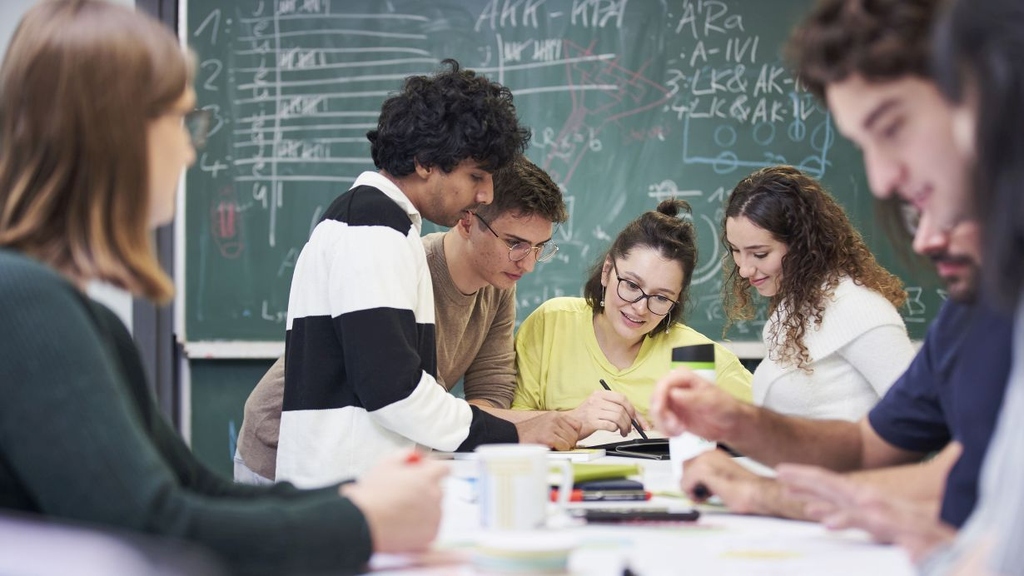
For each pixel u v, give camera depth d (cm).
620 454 190
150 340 313
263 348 315
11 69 87
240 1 316
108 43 87
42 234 86
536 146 321
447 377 234
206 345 314
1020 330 64
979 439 101
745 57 323
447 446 178
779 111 323
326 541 83
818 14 89
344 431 176
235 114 317
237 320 315
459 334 230
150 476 78
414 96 185
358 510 87
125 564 49
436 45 320
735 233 207
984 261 66
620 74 322
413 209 186
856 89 85
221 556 79
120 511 76
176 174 96
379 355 170
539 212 217
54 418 76
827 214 199
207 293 315
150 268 90
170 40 93
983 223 65
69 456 76
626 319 232
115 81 87
